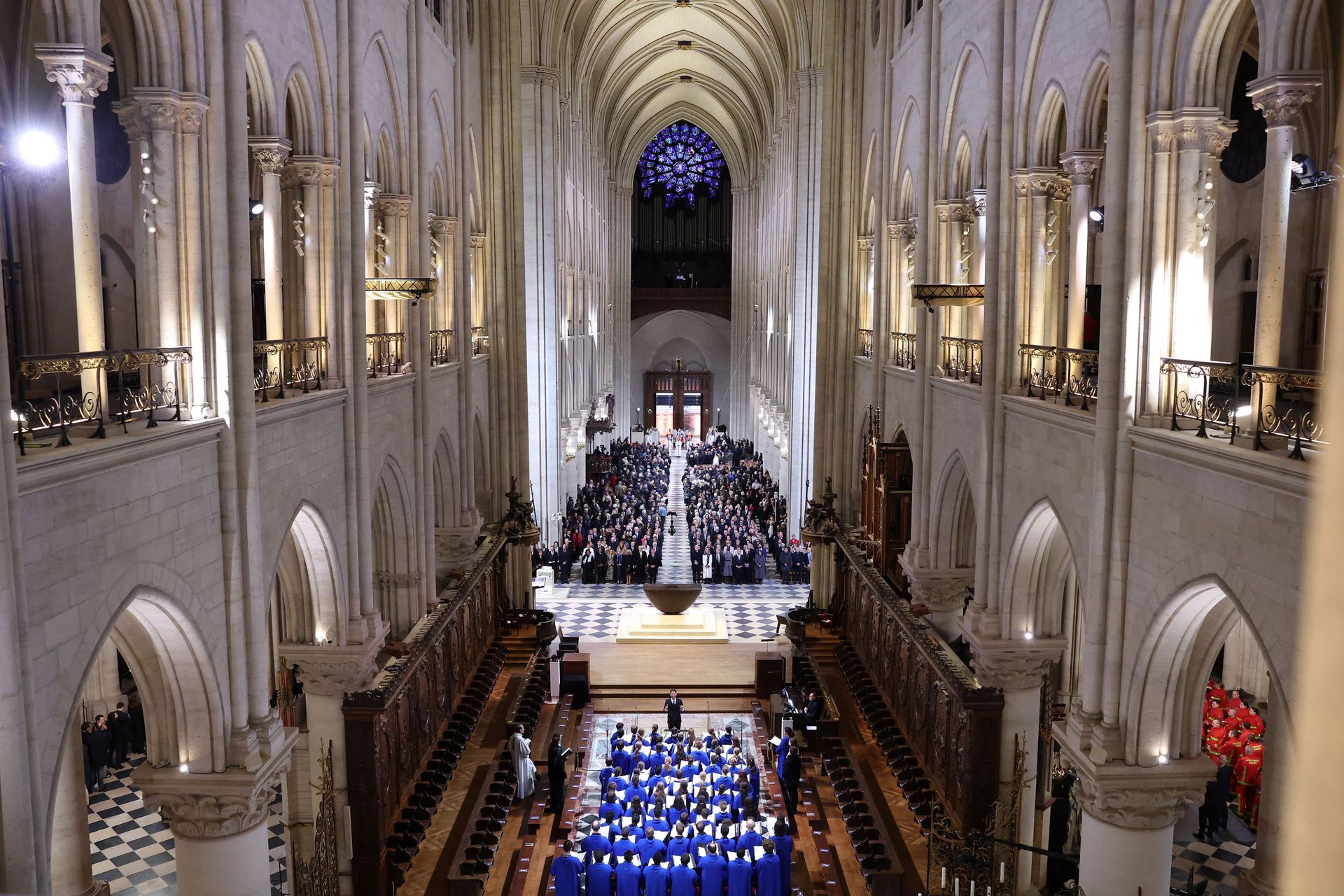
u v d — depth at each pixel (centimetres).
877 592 2469
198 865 1266
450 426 2505
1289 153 1080
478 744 2308
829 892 1755
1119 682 1306
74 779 1253
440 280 2512
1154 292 1251
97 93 1088
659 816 1867
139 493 1059
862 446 2975
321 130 1658
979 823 1716
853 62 3056
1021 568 1750
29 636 866
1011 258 1748
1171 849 1315
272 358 1552
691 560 4291
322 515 1609
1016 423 1716
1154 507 1221
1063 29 1553
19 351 1781
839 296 3148
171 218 1198
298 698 2200
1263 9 1095
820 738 2323
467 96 2669
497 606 3028
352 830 1662
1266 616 980
